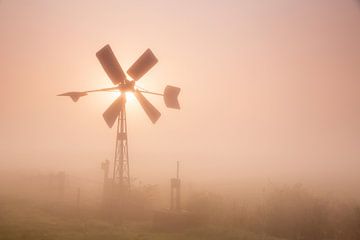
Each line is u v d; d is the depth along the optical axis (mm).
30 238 13875
